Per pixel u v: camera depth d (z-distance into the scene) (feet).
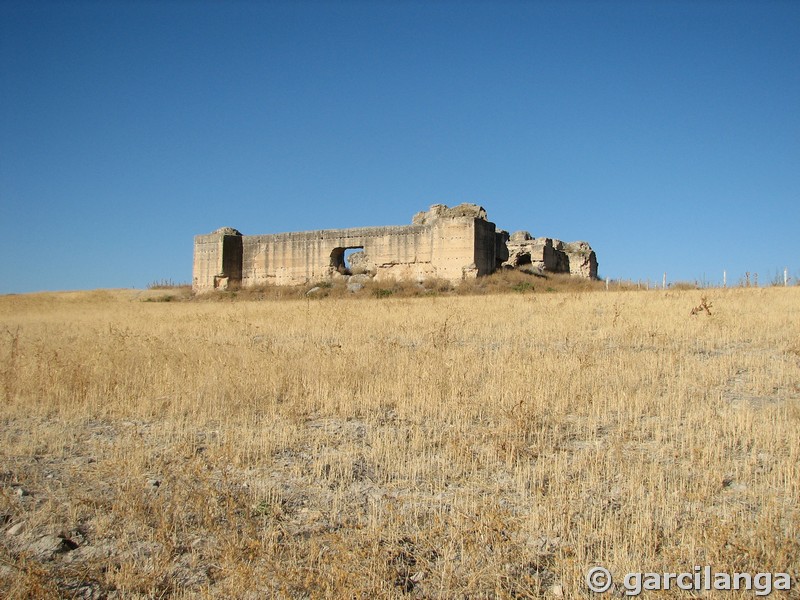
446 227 148.36
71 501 24.17
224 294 162.09
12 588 18.33
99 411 38.65
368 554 19.88
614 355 49.65
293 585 18.49
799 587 18.04
